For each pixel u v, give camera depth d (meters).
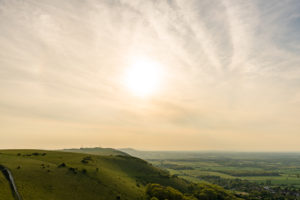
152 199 116.38
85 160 158.75
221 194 174.25
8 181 92.88
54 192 95.50
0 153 154.00
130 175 171.38
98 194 107.06
